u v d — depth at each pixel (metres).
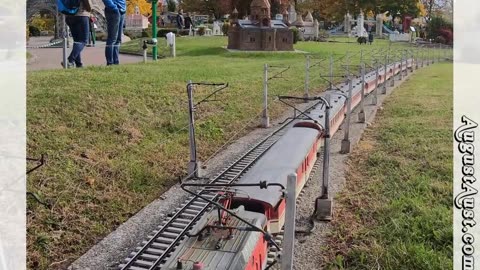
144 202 16.83
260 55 53.09
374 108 34.09
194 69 36.00
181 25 81.06
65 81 25.48
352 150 23.08
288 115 29.64
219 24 83.62
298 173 15.34
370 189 17.70
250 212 11.52
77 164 17.92
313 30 83.56
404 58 58.34
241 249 9.81
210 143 23.16
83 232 14.56
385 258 12.73
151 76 30.34
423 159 21.02
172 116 24.55
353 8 94.56
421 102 35.81
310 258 13.10
